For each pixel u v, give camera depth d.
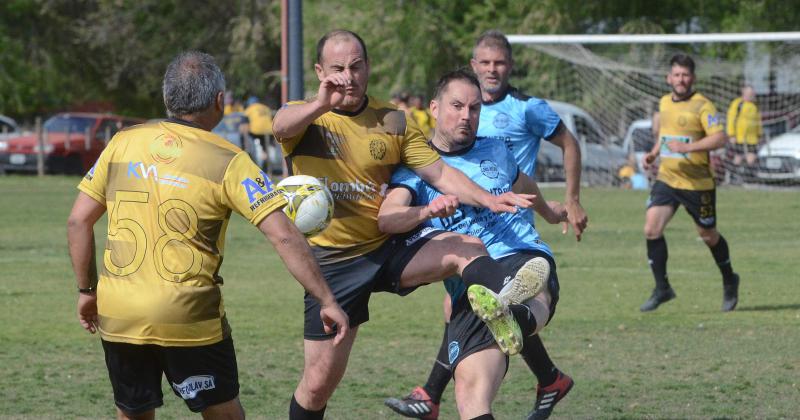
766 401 20.42
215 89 14.25
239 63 123.62
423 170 16.53
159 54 135.12
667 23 102.06
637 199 71.06
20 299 33.09
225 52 132.25
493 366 15.26
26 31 131.62
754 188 77.31
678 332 27.61
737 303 31.97
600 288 35.38
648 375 22.75
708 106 31.77
